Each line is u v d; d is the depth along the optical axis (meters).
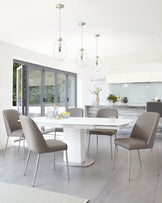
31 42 5.21
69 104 8.16
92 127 3.03
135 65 7.38
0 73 4.92
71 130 3.64
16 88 6.26
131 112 6.45
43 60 6.42
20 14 3.56
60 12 3.49
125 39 5.18
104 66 7.99
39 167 3.46
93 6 3.28
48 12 3.49
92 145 5.02
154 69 7.11
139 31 4.56
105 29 4.39
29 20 3.83
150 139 3.04
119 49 6.24
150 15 3.67
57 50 3.86
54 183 2.79
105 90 8.04
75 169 3.35
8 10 3.40
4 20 3.82
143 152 4.38
